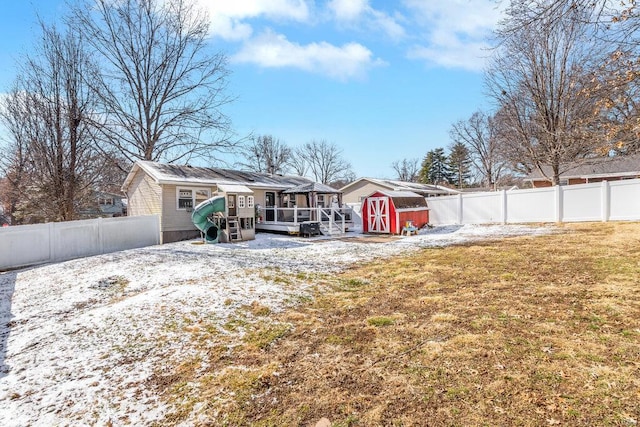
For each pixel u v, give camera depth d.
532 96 16.25
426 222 17.86
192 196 16.00
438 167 62.97
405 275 6.85
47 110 16.34
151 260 9.68
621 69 4.88
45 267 10.10
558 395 2.43
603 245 8.18
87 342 4.30
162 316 4.98
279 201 19.94
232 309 5.17
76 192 17.69
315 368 3.27
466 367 2.97
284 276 7.21
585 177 22.86
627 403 2.27
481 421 2.24
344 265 8.39
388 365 3.17
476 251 9.02
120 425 2.66
